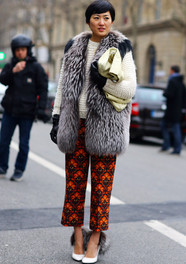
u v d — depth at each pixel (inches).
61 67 245.1
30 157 575.2
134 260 250.1
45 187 416.5
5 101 423.5
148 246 274.5
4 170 446.9
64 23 3459.6
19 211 332.5
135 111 854.5
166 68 2293.3
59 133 237.9
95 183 239.1
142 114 855.7
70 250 259.9
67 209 242.2
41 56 2576.3
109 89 228.7
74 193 241.0
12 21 3740.2
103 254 246.2
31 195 382.6
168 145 772.6
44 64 2581.2
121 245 273.9
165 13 2297.0
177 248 273.9
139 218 332.5
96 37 236.2
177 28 1892.2
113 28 243.8
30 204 353.7
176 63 2272.4
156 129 855.7
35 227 297.1
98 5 230.8
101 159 237.9
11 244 264.5
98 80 227.0
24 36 423.8
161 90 884.0
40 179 451.5
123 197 398.3
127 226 311.7
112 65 223.1
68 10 2449.6
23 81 419.5
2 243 265.3
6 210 333.4
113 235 291.6
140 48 2503.7
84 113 235.0
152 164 615.8
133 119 854.5
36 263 237.6
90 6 233.0
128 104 238.2
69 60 235.8
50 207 348.2
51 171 495.8
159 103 863.1
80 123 237.9
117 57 225.8
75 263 239.8
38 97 437.4
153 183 475.5
